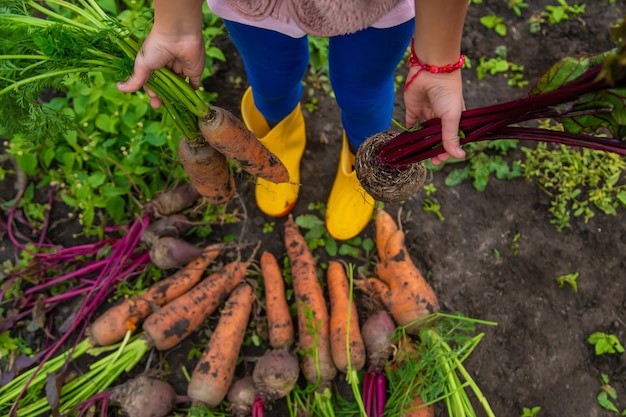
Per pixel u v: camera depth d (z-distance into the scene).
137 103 2.22
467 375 1.89
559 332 2.15
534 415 2.05
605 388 2.08
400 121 2.48
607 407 2.06
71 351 1.99
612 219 2.30
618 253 2.25
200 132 1.62
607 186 2.32
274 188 2.21
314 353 1.98
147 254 2.18
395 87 2.53
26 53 1.34
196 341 2.15
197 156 1.68
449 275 2.24
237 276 2.12
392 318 2.09
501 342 2.15
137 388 1.93
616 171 2.33
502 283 2.22
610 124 1.17
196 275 2.14
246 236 2.29
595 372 2.11
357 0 1.20
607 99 1.07
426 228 2.30
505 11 2.65
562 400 2.08
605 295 2.20
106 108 2.30
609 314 2.17
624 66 0.92
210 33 2.38
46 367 2.01
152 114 2.29
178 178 2.22
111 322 2.02
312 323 2.04
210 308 2.09
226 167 1.84
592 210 2.32
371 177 1.63
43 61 1.30
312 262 2.16
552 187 2.35
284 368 1.92
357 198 2.13
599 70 1.04
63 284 2.20
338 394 2.03
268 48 1.49
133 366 2.07
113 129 2.22
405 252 2.11
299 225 2.28
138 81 1.33
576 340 2.15
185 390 2.11
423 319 2.00
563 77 1.16
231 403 1.99
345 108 1.78
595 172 2.33
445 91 1.26
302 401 2.07
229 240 2.28
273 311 2.07
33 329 2.09
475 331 2.15
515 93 2.54
